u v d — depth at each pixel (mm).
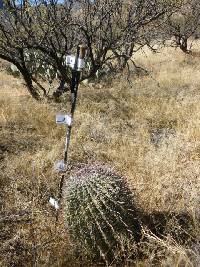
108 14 3570
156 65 5000
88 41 3289
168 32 5957
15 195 1696
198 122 2652
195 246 1379
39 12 3150
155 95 3541
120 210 1329
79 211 1313
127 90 3682
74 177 1377
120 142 2422
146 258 1379
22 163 2039
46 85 3859
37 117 2748
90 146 2301
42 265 1340
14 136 2414
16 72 4402
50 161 2082
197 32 6848
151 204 1655
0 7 3068
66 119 1558
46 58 3582
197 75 4355
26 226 1523
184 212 1617
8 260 1353
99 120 2791
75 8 3549
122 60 4629
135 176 1947
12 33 3197
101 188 1324
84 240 1336
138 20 3518
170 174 1948
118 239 1337
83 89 3680
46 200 1710
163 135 2662
